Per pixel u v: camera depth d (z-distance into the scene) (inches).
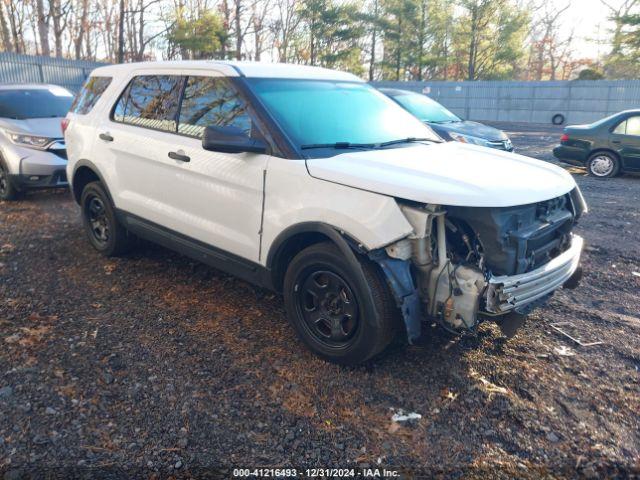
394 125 172.6
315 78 173.9
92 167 205.0
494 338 155.7
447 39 1907.0
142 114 186.7
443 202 117.5
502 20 1828.2
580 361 144.9
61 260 214.2
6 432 110.3
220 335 154.6
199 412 119.0
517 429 116.6
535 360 144.7
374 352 131.1
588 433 115.7
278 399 124.7
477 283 120.2
